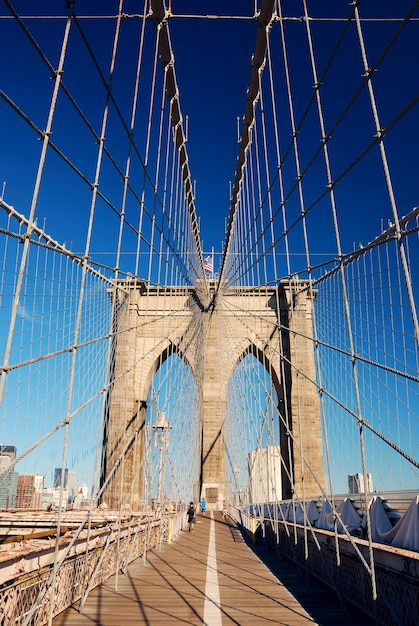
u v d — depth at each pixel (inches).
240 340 1327.5
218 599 270.4
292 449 1165.1
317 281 410.3
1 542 229.3
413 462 187.8
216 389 1375.5
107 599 263.6
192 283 1070.4
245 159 650.8
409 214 212.8
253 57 438.6
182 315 1299.2
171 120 558.3
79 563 256.2
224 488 1325.0
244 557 474.6
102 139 254.7
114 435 1125.7
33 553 180.7
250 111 526.9
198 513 1230.3
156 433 663.1
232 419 1189.1
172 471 732.0
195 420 1199.6
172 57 438.9
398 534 205.2
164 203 526.3
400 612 187.0
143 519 465.7
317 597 279.9
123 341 1232.8
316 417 1179.9
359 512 269.0
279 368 1278.3
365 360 231.6
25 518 419.2
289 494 1144.8
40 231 291.4
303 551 380.5
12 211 254.7
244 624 215.8
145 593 282.2
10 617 163.5
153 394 636.7
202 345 1370.6
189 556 467.5
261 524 610.2
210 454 1337.4
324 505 350.3
